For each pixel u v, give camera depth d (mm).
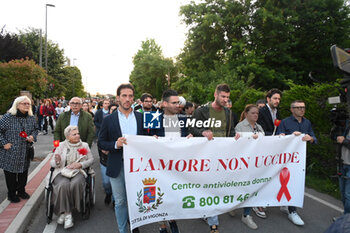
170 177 2865
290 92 5887
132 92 2803
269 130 4188
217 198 3055
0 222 3242
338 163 3189
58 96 37000
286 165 3377
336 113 3312
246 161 3154
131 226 2650
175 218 2910
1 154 3768
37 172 5609
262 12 16406
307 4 17266
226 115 3363
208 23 17922
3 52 24359
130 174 2680
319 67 18859
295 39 17359
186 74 23312
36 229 3312
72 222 3355
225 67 16703
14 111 3811
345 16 17297
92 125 4641
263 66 17219
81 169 3656
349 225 1237
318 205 4098
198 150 2941
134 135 2686
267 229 3312
